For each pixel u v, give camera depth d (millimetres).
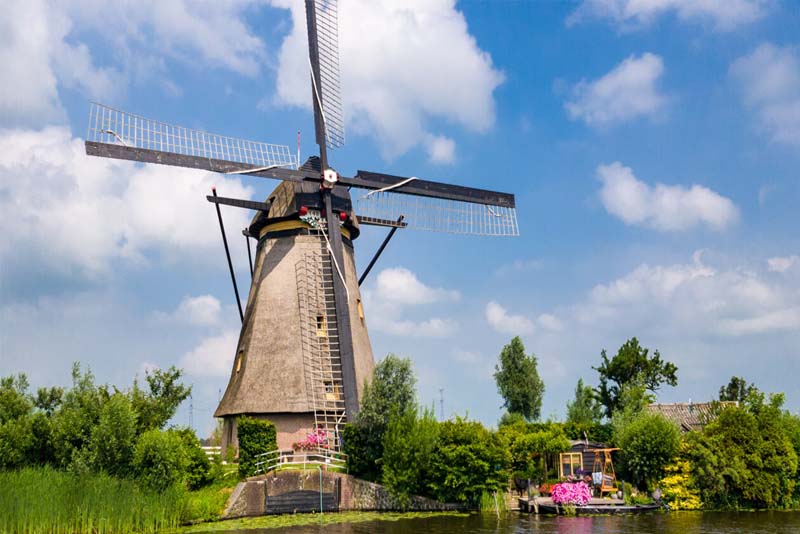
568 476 47062
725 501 45562
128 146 46344
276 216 51156
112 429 39156
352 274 53156
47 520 34312
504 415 64438
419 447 42188
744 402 50656
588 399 65375
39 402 49656
